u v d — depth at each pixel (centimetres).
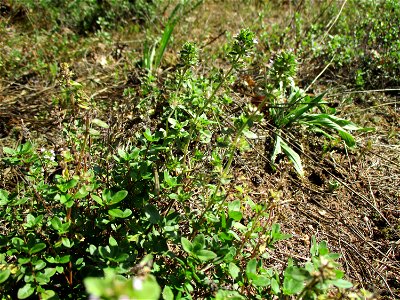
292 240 24
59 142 23
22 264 15
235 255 17
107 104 31
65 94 29
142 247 17
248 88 34
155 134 20
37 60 35
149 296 8
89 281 8
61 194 16
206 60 37
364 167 29
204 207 19
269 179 28
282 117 31
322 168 28
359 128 31
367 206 27
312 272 13
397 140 32
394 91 37
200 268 18
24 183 22
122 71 36
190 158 22
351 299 14
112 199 16
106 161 21
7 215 18
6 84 33
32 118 29
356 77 37
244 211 24
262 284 15
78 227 17
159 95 30
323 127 32
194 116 22
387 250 24
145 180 19
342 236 25
